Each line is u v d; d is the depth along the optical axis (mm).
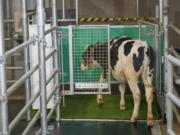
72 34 5660
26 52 4688
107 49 5242
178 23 7496
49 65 4973
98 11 7859
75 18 6773
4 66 2635
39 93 3879
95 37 5703
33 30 4961
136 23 7613
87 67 5391
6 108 2686
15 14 6527
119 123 4668
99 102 5418
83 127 4531
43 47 3801
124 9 7887
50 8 6383
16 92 6148
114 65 4801
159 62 5168
